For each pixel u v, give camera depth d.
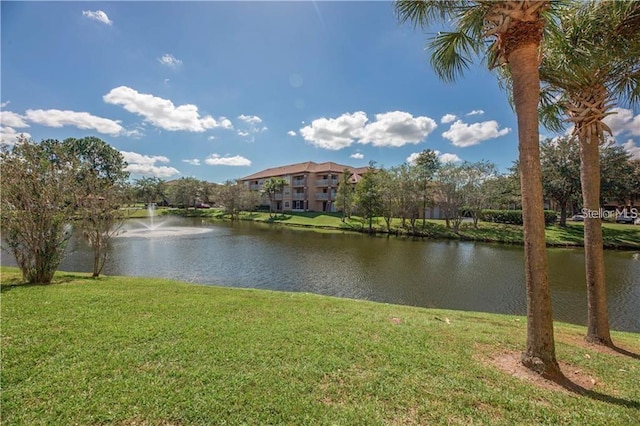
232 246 20.61
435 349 3.99
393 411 2.65
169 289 7.39
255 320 4.93
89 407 2.56
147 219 45.31
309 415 2.56
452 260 16.80
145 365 3.28
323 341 4.09
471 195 28.72
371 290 11.16
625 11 4.25
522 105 3.52
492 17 3.63
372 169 36.72
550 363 3.46
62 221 7.94
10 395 2.67
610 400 3.00
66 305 5.32
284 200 54.59
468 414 2.63
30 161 7.40
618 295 10.79
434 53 4.73
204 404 2.65
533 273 3.55
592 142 4.99
